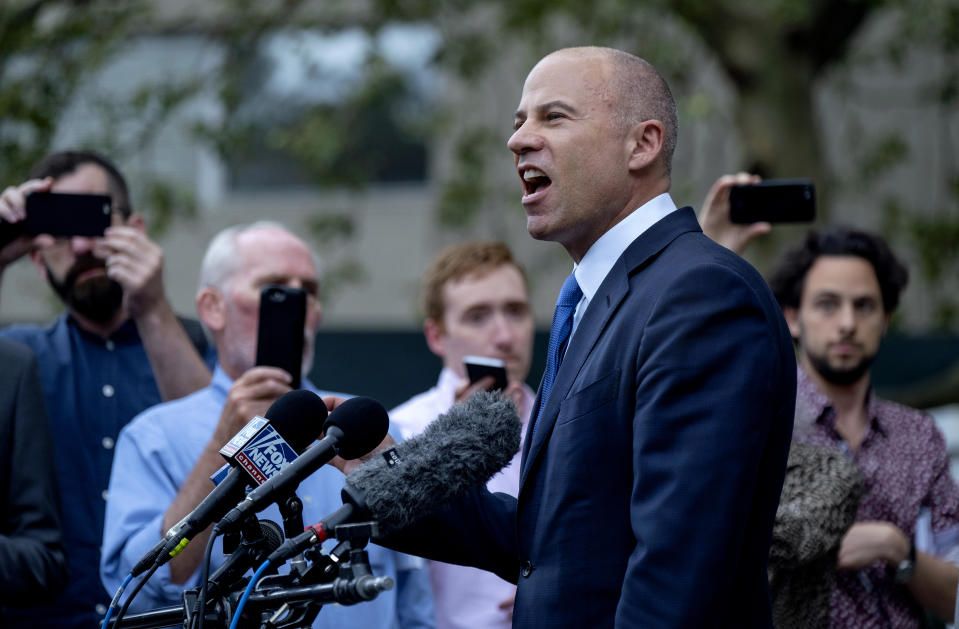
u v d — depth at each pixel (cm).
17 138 1020
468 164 1263
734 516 282
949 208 1410
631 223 330
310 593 283
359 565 282
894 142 1261
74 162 527
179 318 569
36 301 1511
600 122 328
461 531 344
